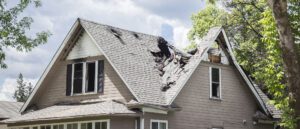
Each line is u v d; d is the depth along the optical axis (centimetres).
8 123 3122
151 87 2964
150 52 3353
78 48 3216
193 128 3073
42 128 3019
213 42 3206
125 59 3070
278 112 3531
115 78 2995
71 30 3167
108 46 3081
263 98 3584
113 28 3334
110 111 2692
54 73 3319
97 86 3069
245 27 4194
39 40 2928
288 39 1841
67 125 2902
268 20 2355
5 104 4331
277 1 1855
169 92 2969
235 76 3416
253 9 4097
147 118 2823
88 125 2803
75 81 3197
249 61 3969
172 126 2959
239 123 3350
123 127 2758
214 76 3291
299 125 1806
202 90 3188
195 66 3073
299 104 1809
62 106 3147
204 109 3164
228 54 3381
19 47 2858
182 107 3038
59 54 3231
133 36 3403
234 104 3356
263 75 2667
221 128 3238
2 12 2817
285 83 2464
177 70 3125
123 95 2923
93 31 3130
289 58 1831
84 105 3014
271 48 2392
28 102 3328
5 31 2772
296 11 2500
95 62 3116
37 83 3284
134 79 2931
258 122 3466
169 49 3409
